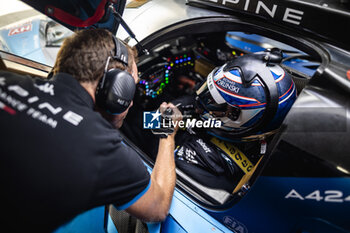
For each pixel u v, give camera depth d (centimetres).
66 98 56
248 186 72
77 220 93
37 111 52
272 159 63
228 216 79
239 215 76
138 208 64
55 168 48
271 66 84
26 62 129
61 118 53
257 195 68
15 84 56
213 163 101
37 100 54
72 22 104
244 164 99
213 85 91
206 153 103
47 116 52
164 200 73
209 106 94
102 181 52
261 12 100
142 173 62
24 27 164
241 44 199
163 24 122
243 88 82
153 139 117
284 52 187
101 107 65
